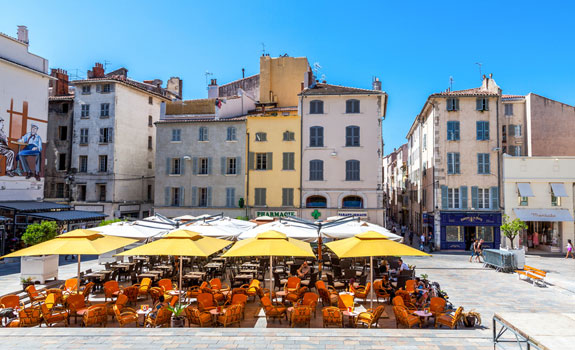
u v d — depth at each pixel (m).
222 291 14.21
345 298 12.26
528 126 36.62
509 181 33.75
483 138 34.62
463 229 34.25
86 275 15.61
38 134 31.69
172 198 37.66
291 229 15.91
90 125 39.72
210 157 37.12
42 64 32.19
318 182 36.09
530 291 17.44
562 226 33.09
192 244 12.07
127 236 15.26
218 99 38.56
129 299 13.61
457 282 19.52
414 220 47.84
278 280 15.80
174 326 11.50
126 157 40.72
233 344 9.19
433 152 35.22
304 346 9.06
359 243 12.39
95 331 10.15
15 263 24.12
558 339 6.39
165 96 47.81
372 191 35.62
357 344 9.23
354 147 36.03
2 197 28.41
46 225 18.03
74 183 39.56
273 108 43.97
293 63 46.84
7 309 11.35
